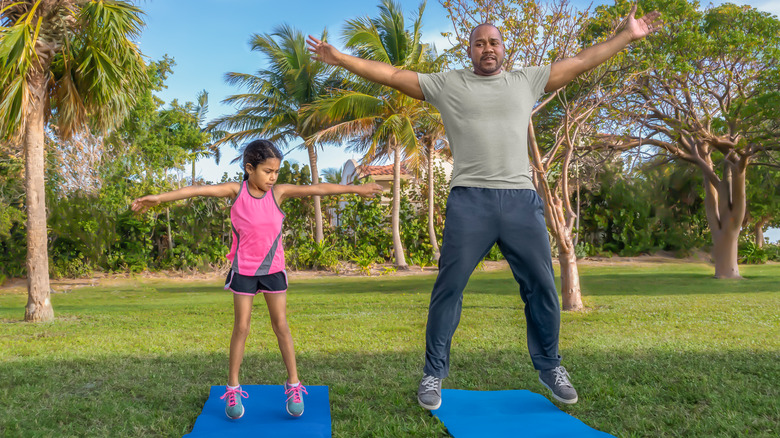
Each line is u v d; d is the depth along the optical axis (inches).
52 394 143.1
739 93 526.9
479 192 119.4
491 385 150.9
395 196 783.1
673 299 395.9
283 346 121.3
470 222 118.8
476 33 121.0
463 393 140.0
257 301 410.9
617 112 375.6
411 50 743.1
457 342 220.5
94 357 193.6
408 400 133.4
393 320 299.4
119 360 186.9
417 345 217.3
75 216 667.4
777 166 572.1
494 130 119.0
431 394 123.8
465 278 121.7
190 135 1000.2
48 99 359.9
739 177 585.3
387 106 727.1
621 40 123.0
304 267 783.1
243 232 117.2
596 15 346.6
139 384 151.7
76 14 328.8
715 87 546.0
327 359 187.0
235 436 108.1
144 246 734.5
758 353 190.1
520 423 116.1
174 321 312.8
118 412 125.3
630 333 246.7
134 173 765.3
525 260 120.1
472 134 119.9
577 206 763.4
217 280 676.1
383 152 854.5
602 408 128.2
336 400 134.7
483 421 117.6
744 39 483.5
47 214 652.7
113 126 390.0
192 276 708.7
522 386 148.9
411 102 709.9
